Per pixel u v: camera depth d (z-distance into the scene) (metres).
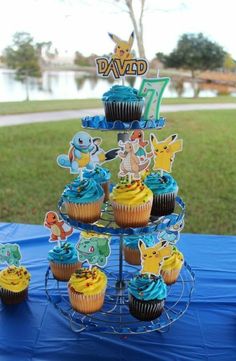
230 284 0.88
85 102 3.50
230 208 1.73
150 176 0.80
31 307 0.80
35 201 1.77
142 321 0.74
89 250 0.75
